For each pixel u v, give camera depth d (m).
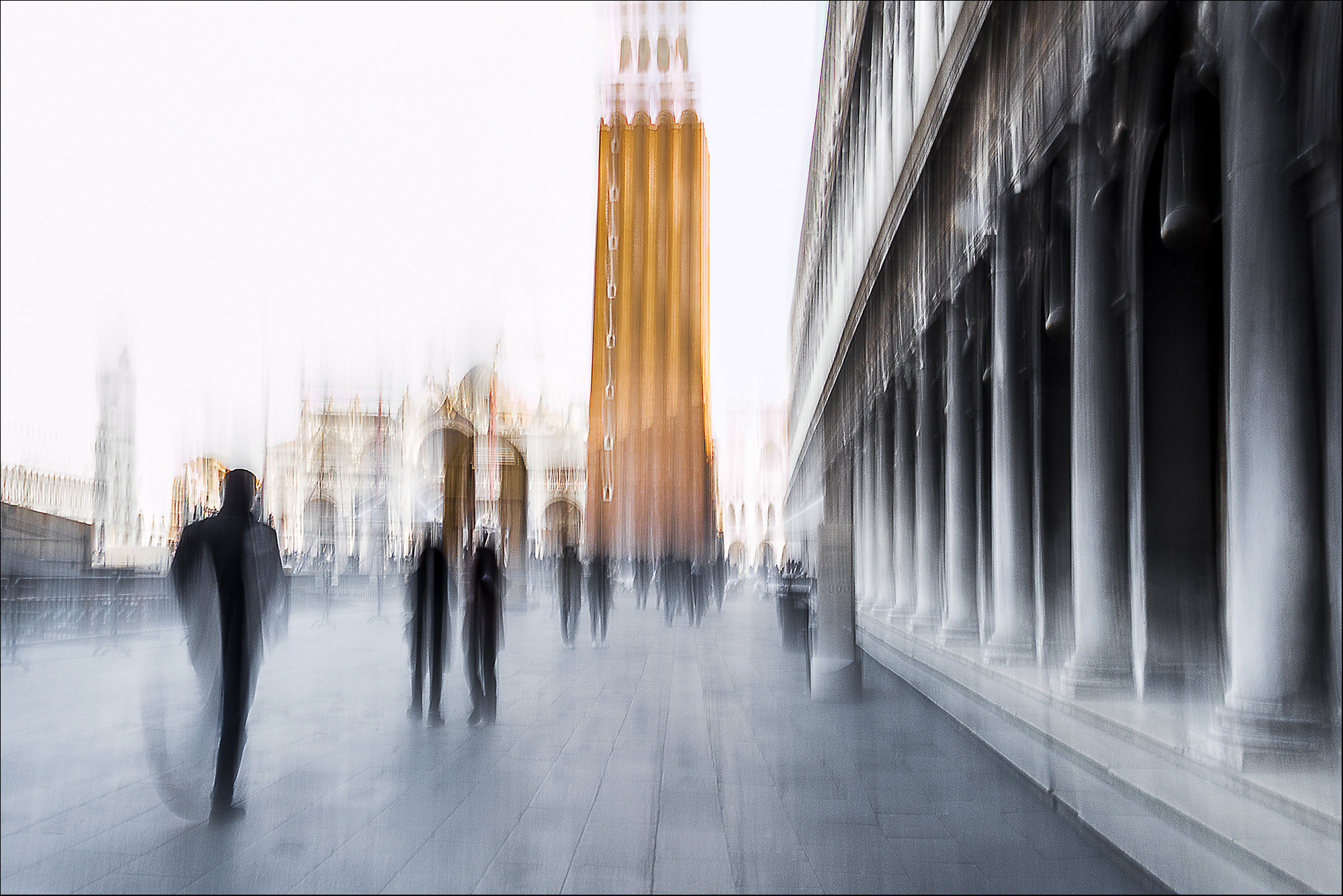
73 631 18.61
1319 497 5.19
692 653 16.81
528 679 12.97
